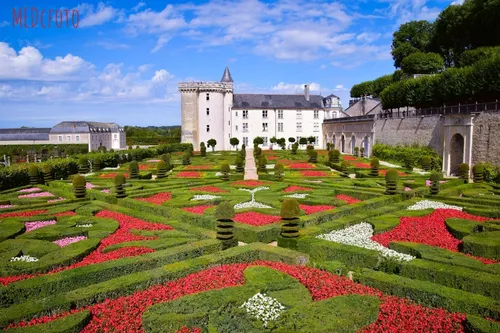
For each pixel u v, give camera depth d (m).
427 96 50.59
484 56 49.25
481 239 14.32
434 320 9.08
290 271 12.14
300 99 98.12
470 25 60.94
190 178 34.66
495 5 52.75
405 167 43.22
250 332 8.43
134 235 16.55
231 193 26.16
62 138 94.12
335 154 46.84
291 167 43.38
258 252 14.16
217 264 12.82
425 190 25.36
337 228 17.34
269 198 24.14
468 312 9.35
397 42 85.94
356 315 8.89
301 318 8.76
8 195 26.78
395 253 13.81
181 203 22.45
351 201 24.06
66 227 17.39
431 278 11.40
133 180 33.09
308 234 16.17
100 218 19.12
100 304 9.98
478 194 24.97
